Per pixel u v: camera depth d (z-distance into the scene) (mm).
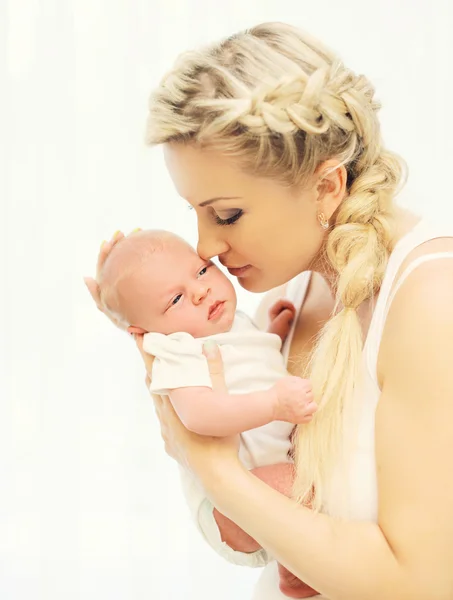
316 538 988
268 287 1157
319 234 1118
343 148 1075
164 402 1136
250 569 2123
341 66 1106
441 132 2131
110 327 2102
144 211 2055
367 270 1069
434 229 1066
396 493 952
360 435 1058
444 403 924
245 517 1030
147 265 1161
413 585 938
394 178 1135
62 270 2080
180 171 1072
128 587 2146
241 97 1015
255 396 1044
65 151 2043
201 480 1077
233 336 1151
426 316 952
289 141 1023
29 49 2023
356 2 2109
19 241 2076
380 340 1036
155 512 2129
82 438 2125
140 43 2021
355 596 963
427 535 928
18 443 2135
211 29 2057
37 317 2100
